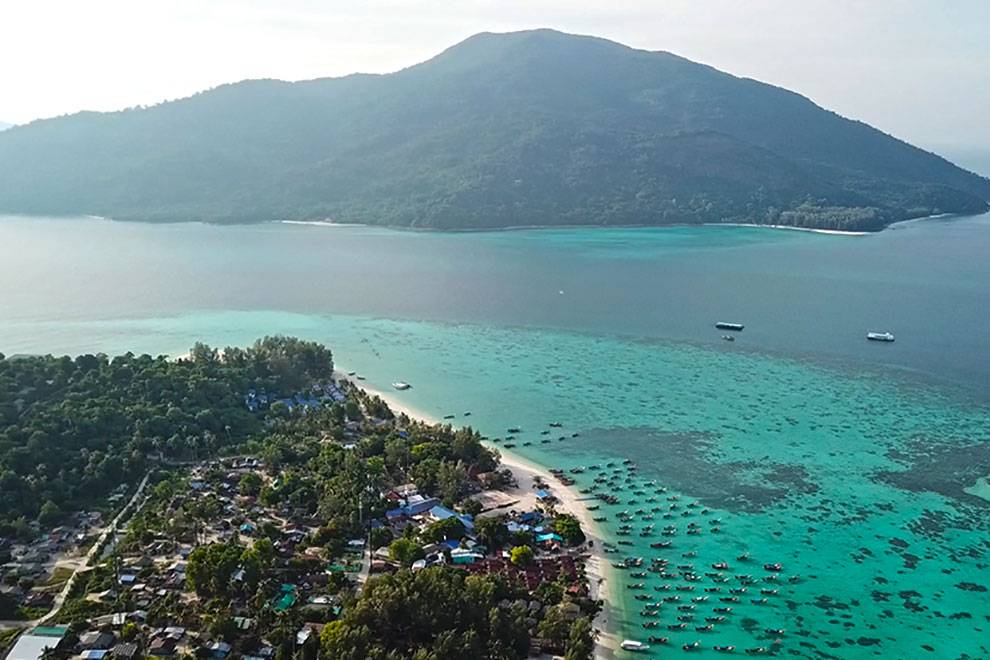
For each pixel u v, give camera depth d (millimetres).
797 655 140000
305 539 169000
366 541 170000
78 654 130375
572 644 131500
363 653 123938
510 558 163500
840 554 173500
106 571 154875
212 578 147250
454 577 145125
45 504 177250
